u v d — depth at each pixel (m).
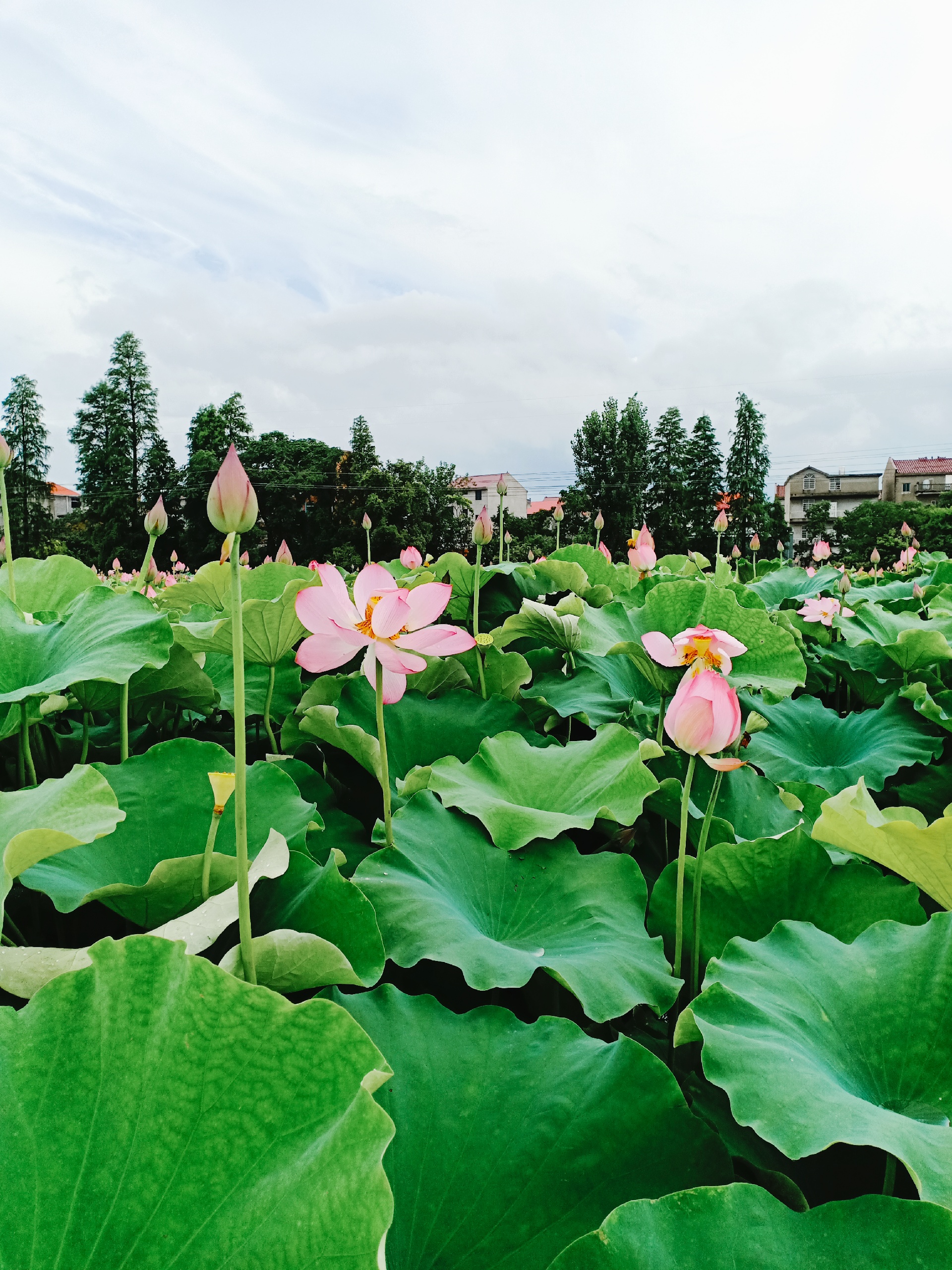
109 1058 0.84
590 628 2.87
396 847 1.66
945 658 3.12
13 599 2.32
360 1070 0.83
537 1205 0.97
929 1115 1.12
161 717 2.46
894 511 47.97
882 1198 0.86
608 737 2.11
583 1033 1.17
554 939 1.59
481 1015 1.20
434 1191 0.98
